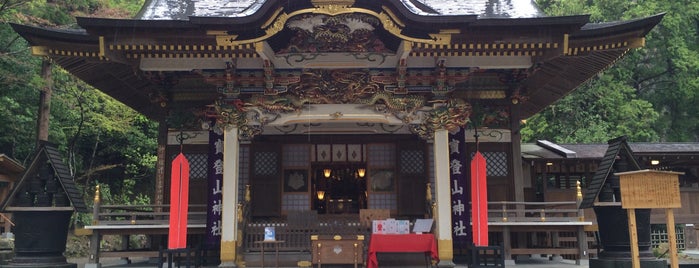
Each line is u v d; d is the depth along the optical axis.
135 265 16.05
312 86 14.51
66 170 11.72
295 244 14.07
